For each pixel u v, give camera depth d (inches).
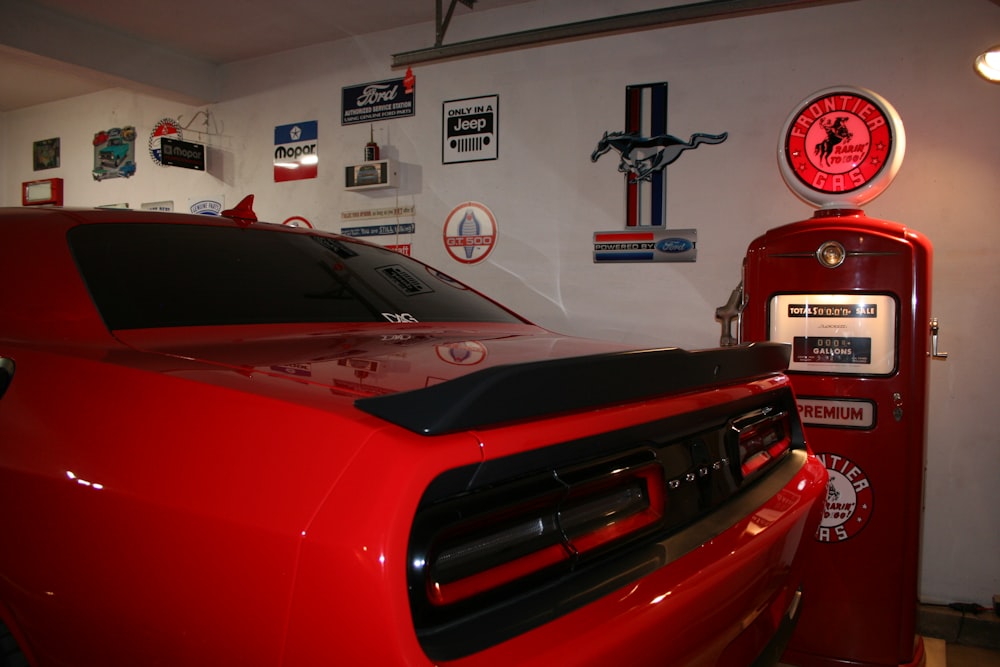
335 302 62.4
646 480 41.0
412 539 28.2
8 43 170.2
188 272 57.6
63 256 53.6
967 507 124.0
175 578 31.6
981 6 122.1
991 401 122.0
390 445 28.5
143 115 234.8
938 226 125.1
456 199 172.4
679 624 36.0
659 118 148.3
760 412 54.7
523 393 31.7
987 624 117.0
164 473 33.4
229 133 212.2
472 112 169.6
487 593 30.9
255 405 33.1
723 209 143.5
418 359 43.7
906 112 127.1
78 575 35.6
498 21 165.9
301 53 197.8
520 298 164.4
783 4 121.6
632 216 151.6
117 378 39.2
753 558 42.6
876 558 96.9
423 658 26.5
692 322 146.9
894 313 95.7
